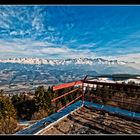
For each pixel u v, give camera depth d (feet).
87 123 19.49
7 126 79.82
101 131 17.66
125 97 21.74
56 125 18.86
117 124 19.17
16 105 189.88
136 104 21.03
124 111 21.80
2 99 152.46
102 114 21.85
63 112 22.18
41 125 18.26
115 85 21.30
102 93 23.66
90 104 24.53
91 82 23.77
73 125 18.95
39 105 162.09
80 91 24.89
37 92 172.86
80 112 22.59
